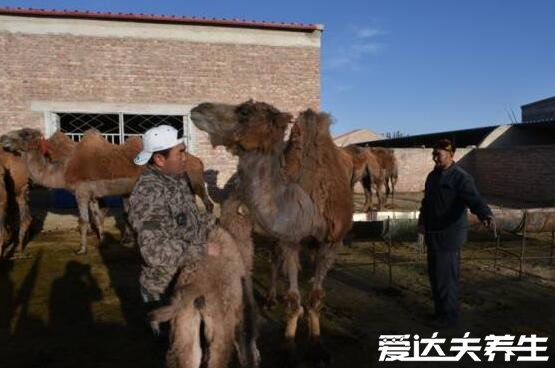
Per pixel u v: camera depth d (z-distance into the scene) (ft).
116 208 46.14
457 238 16.08
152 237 9.25
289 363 13.46
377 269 24.54
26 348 14.96
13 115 44.32
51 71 44.91
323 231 12.81
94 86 46.11
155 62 47.60
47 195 47.62
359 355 14.60
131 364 13.89
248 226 11.50
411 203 53.98
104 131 52.80
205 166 49.90
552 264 25.55
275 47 50.98
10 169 27.07
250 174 11.25
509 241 31.32
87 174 27.43
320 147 12.65
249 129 10.90
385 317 17.76
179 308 8.92
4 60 43.70
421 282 22.31
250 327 10.89
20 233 27.89
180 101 48.70
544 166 56.29
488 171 67.62
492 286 21.68
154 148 9.73
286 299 13.15
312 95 52.65
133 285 21.63
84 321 17.24
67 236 32.86
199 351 9.26
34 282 21.95
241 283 10.39
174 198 9.82
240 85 50.34
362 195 64.23
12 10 42.80
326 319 17.43
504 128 72.23
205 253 9.73
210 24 48.39
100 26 45.75
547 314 18.17
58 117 46.24
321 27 51.31
